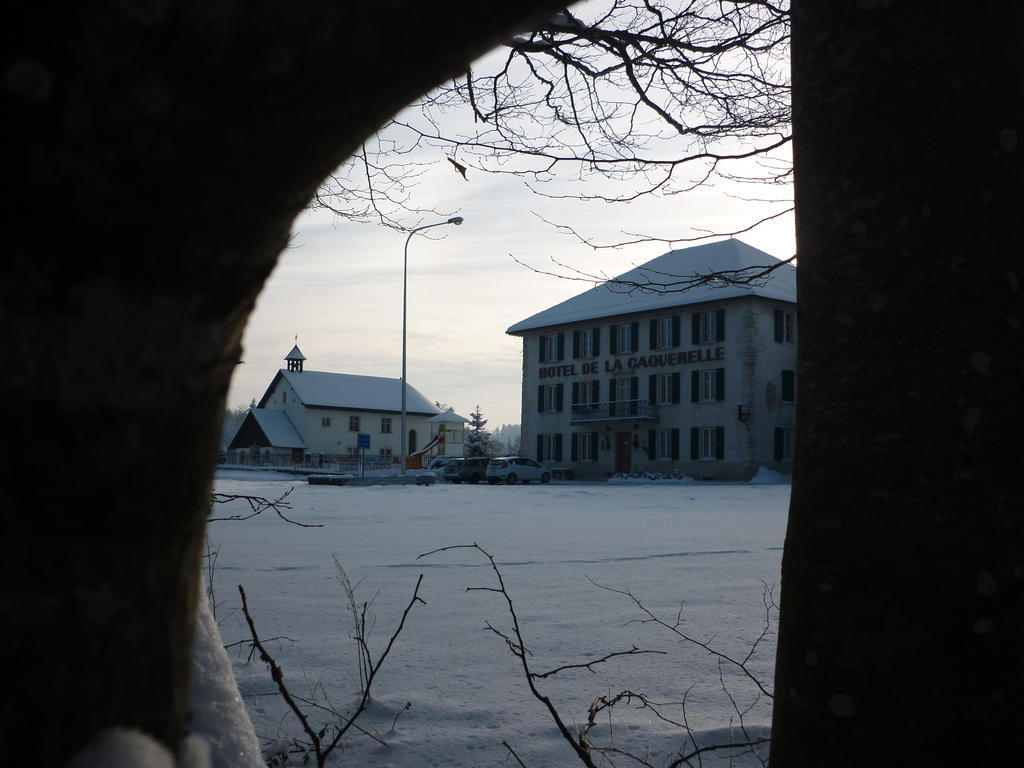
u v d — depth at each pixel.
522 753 3.32
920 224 1.64
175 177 0.69
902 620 1.58
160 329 0.73
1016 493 1.60
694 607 6.66
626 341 45.38
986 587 1.55
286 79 0.70
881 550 1.60
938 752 1.54
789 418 41.19
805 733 1.68
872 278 1.67
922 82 1.67
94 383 0.69
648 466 43.84
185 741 0.91
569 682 4.40
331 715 3.80
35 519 0.68
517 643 5.30
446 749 3.37
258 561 9.50
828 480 1.69
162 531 0.79
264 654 2.51
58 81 0.62
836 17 1.75
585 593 7.39
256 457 72.88
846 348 1.68
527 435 50.19
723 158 4.26
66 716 0.72
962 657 1.54
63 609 0.70
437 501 22.97
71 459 0.69
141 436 0.74
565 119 5.09
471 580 8.16
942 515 1.57
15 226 0.64
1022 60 1.72
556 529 14.28
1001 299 1.64
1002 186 1.67
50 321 0.66
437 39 0.79
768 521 16.27
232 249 0.77
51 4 0.61
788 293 41.12
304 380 75.19
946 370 1.60
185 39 0.65
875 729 1.58
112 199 0.66
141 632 0.78
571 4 0.87
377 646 5.22
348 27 0.71
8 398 0.66
